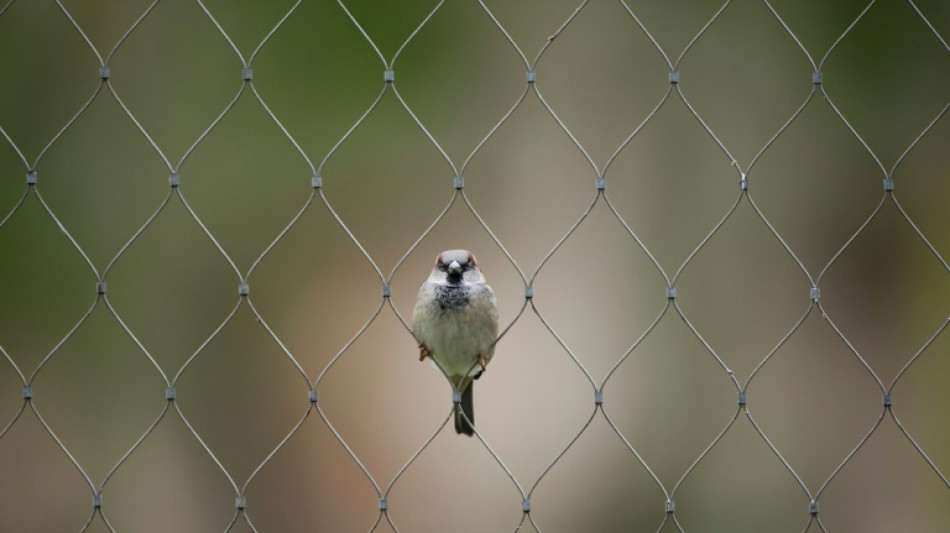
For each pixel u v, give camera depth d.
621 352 15.40
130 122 15.43
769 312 15.91
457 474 14.77
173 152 15.53
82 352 14.97
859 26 16.47
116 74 15.47
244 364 15.18
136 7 15.62
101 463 14.69
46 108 15.20
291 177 15.70
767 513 15.22
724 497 15.22
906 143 16.36
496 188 15.79
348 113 16.05
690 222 16.03
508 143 15.97
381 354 15.11
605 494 14.97
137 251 15.24
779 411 15.59
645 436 15.24
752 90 16.36
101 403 14.91
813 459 15.48
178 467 14.86
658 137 16.16
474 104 16.09
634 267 15.73
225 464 14.90
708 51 16.38
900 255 16.19
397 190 15.72
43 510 14.42
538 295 15.48
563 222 15.80
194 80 15.79
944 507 15.31
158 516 14.67
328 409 14.95
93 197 15.20
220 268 15.36
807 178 16.28
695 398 15.53
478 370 9.93
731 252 16.05
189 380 15.07
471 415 10.06
